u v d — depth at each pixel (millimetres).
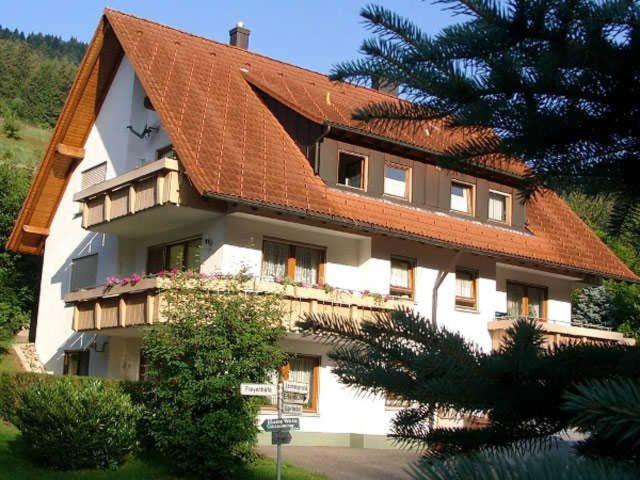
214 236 19781
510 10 2406
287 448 18797
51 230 27609
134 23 24047
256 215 19406
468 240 22594
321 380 20641
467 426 2615
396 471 16094
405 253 22047
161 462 15312
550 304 26125
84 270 25016
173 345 14703
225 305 15094
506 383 2469
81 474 14383
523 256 23625
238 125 21250
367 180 21484
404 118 2727
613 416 1623
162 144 22688
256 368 15094
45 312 27016
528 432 2500
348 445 20500
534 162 2584
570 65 2344
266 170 20016
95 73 24797
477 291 23609
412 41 2619
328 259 21062
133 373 22406
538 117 2430
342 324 2824
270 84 23469
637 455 2074
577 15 2363
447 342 2631
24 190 31297
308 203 19734
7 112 75688
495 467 1685
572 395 1694
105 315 20219
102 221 21016
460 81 2521
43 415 14648
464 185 23984
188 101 21219
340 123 20453
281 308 17062
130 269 22875
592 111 2422
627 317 9414
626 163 2504
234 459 14977
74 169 26469
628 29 2299
